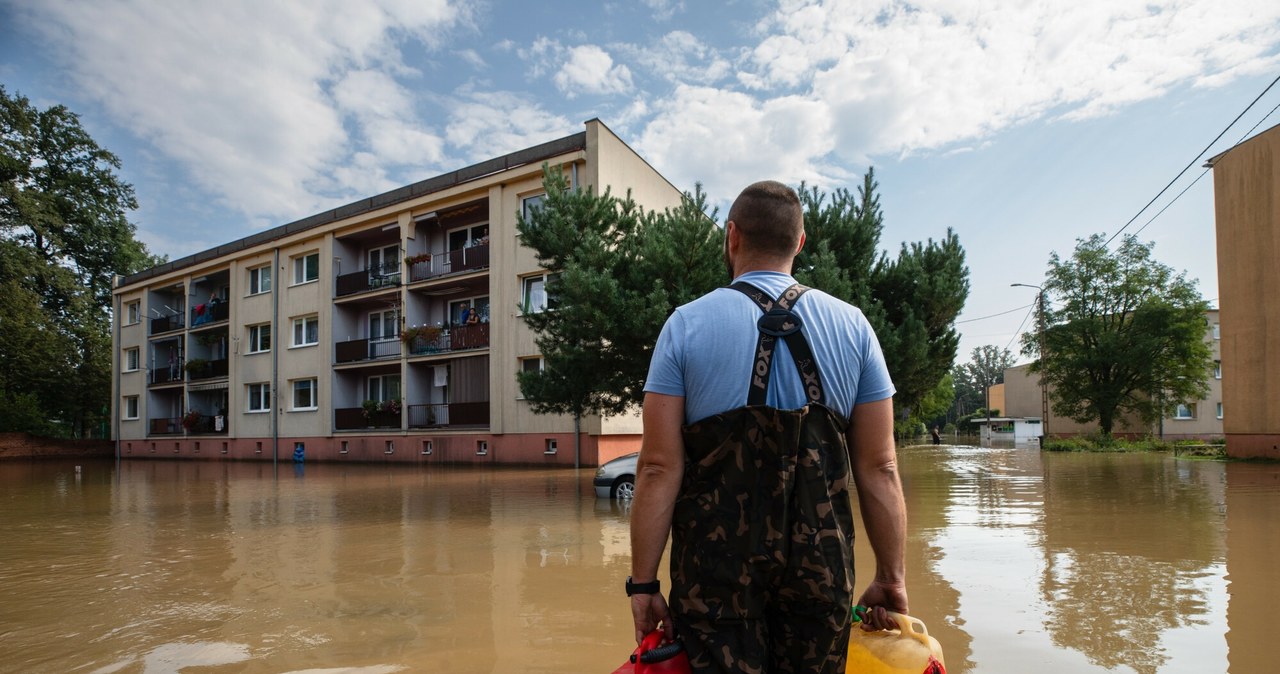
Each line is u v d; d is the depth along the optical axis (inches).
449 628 163.9
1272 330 682.2
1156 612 162.9
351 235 1096.2
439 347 978.1
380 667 138.3
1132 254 1316.4
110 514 418.0
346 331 1106.7
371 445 1029.8
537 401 524.4
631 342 475.5
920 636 62.0
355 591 202.5
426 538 298.0
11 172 1363.2
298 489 573.3
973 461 864.3
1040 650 137.9
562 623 166.9
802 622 55.9
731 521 54.9
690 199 488.1
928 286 519.2
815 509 55.5
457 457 926.4
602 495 458.0
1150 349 1237.1
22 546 298.5
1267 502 366.3
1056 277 1370.6
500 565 236.5
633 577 59.0
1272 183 679.1
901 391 546.6
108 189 1599.4
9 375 1438.2
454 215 984.9
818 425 56.9
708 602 54.8
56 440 1421.0
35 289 1450.5
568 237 501.7
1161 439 1429.6
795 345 57.2
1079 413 1348.4
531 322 525.3
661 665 55.4
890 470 61.9
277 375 1166.3
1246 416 711.7
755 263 63.3
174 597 201.0
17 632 167.5
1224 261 733.9
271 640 157.5
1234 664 129.0
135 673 138.4
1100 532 277.7
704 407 56.3
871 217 532.1
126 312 1535.4
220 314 1305.4
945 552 239.5
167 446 1398.9
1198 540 257.0
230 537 314.3
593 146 815.1
